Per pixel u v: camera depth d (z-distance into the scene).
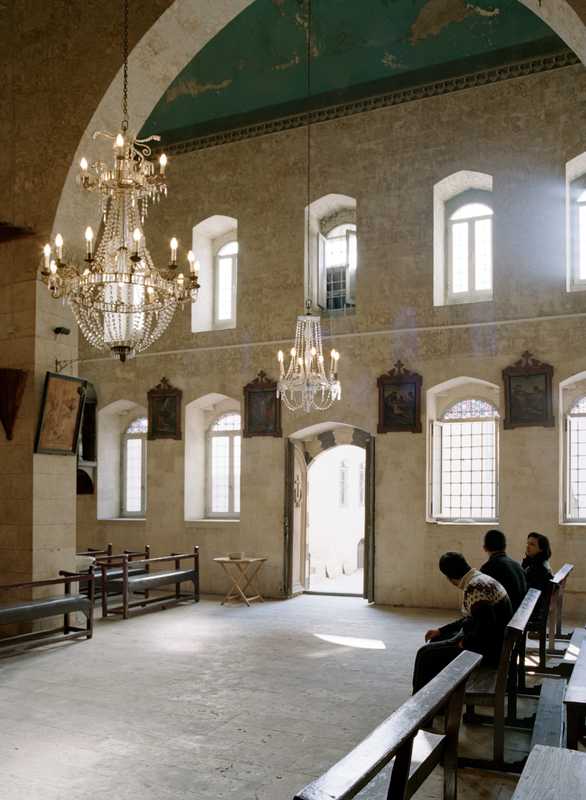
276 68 16.05
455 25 14.50
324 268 17.20
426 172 15.47
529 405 14.20
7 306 12.29
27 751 6.79
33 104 12.19
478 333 14.82
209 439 18.12
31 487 11.83
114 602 15.71
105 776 6.22
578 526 13.69
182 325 17.72
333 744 6.98
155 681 9.20
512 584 7.86
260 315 16.84
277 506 16.36
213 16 10.90
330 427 16.61
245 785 6.05
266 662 10.24
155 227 18.09
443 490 15.73
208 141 17.61
